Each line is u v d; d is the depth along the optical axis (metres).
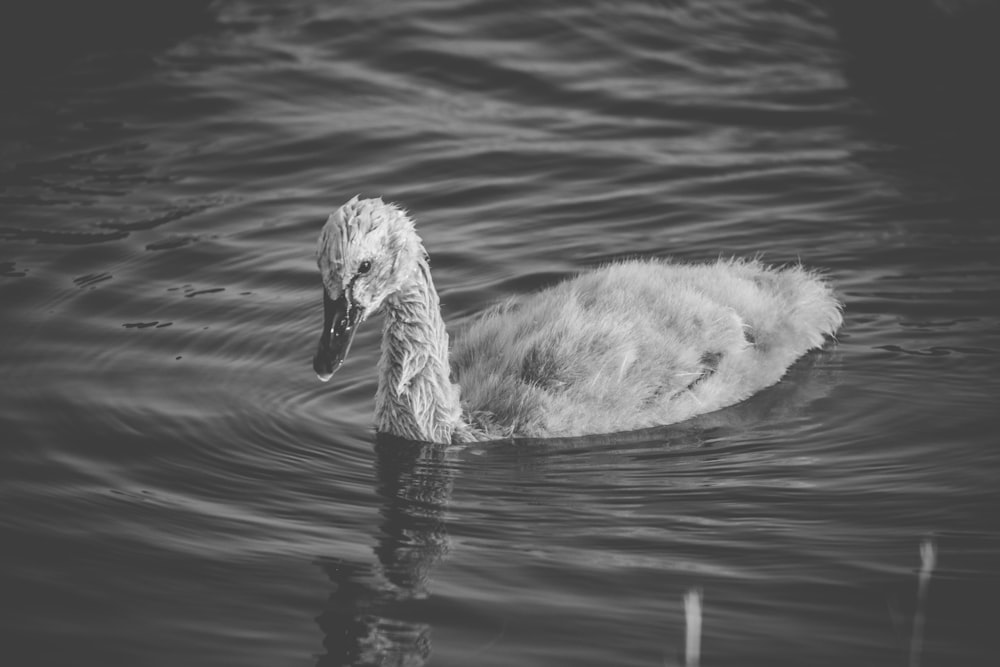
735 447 12.23
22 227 16.23
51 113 18.92
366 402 13.26
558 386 12.55
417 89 19.58
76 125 18.66
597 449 12.30
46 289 14.89
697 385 12.88
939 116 18.83
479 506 11.20
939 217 16.19
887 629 9.32
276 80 19.70
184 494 11.34
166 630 9.45
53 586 9.95
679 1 21.70
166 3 21.58
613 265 14.26
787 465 11.83
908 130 18.47
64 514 10.95
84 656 9.16
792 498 11.20
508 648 9.18
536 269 15.29
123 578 10.07
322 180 17.39
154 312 14.51
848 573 10.01
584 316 13.05
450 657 9.09
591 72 19.95
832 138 18.31
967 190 16.83
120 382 13.15
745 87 19.59
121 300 14.72
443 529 10.80
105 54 20.36
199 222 16.41
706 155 17.86
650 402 12.72
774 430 12.54
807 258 15.41
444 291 14.88
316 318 14.48
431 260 15.50
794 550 10.36
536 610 9.61
